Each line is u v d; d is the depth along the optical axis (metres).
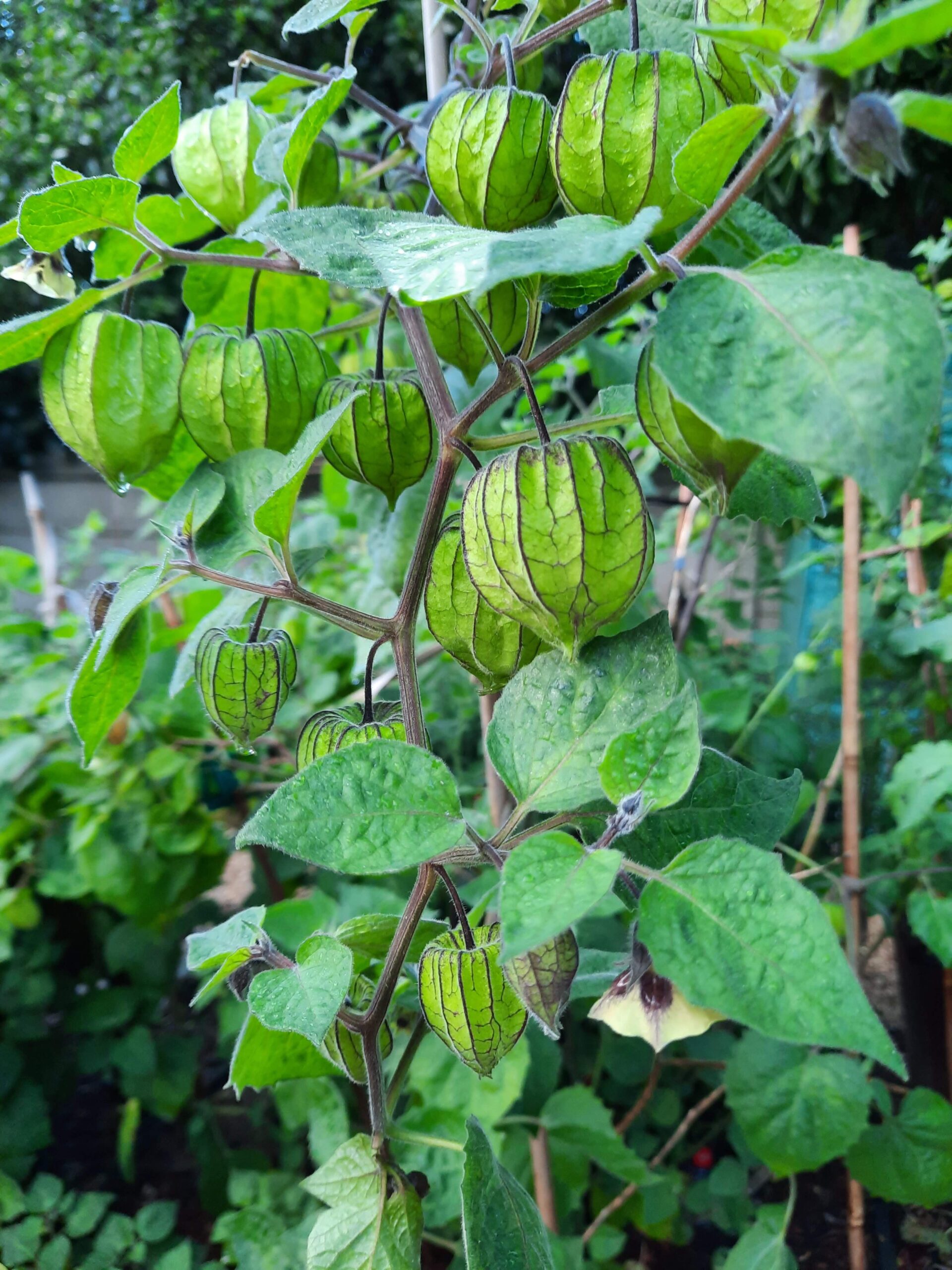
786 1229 0.42
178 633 0.47
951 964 0.41
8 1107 0.50
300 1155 0.52
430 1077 0.39
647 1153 0.53
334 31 1.32
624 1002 0.17
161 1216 0.44
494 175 0.18
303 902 0.43
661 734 0.17
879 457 0.11
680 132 0.17
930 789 0.41
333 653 0.52
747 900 0.14
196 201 0.26
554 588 0.17
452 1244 0.39
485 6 0.26
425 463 0.23
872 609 0.51
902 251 0.86
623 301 0.17
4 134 1.39
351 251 0.16
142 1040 0.51
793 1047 0.42
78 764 0.44
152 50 1.32
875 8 0.28
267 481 0.22
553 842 0.15
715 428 0.12
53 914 0.54
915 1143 0.43
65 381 0.22
